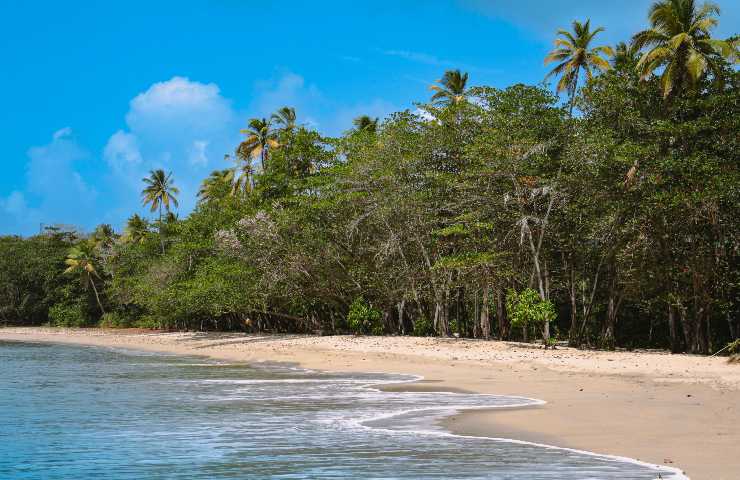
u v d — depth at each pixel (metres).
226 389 18.38
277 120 56.59
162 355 36.44
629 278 31.20
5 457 9.58
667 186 28.95
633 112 30.61
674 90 30.09
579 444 9.84
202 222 54.59
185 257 54.59
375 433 11.05
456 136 36.31
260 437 10.83
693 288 30.52
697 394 15.15
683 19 29.77
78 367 27.89
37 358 34.62
